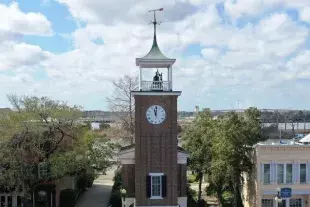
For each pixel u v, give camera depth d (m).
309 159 53.06
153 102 44.41
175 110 44.53
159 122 44.50
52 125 52.47
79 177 69.00
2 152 48.50
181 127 82.25
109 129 92.12
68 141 61.06
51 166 52.22
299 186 52.84
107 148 60.50
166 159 44.56
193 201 57.75
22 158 48.97
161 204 44.47
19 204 55.88
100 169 58.91
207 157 55.59
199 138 56.84
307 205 53.28
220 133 52.69
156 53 45.09
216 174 51.94
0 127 49.56
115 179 68.75
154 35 46.19
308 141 57.88
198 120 59.91
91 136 59.22
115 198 56.34
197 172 59.53
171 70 44.97
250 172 55.03
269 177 52.50
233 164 51.47
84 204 61.56
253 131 53.38
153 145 44.50
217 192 57.47
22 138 49.72
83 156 54.88
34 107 52.44
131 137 81.00
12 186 51.41
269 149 52.28
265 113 110.06
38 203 56.56
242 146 52.44
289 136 84.38
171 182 44.59
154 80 44.59
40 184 56.03
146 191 44.38
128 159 47.00
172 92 44.25
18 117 49.88
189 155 52.00
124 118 85.38
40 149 51.56
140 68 44.56
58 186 59.41
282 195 51.06
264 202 52.78
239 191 59.56
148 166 44.41
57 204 58.59
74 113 54.19
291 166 52.91
